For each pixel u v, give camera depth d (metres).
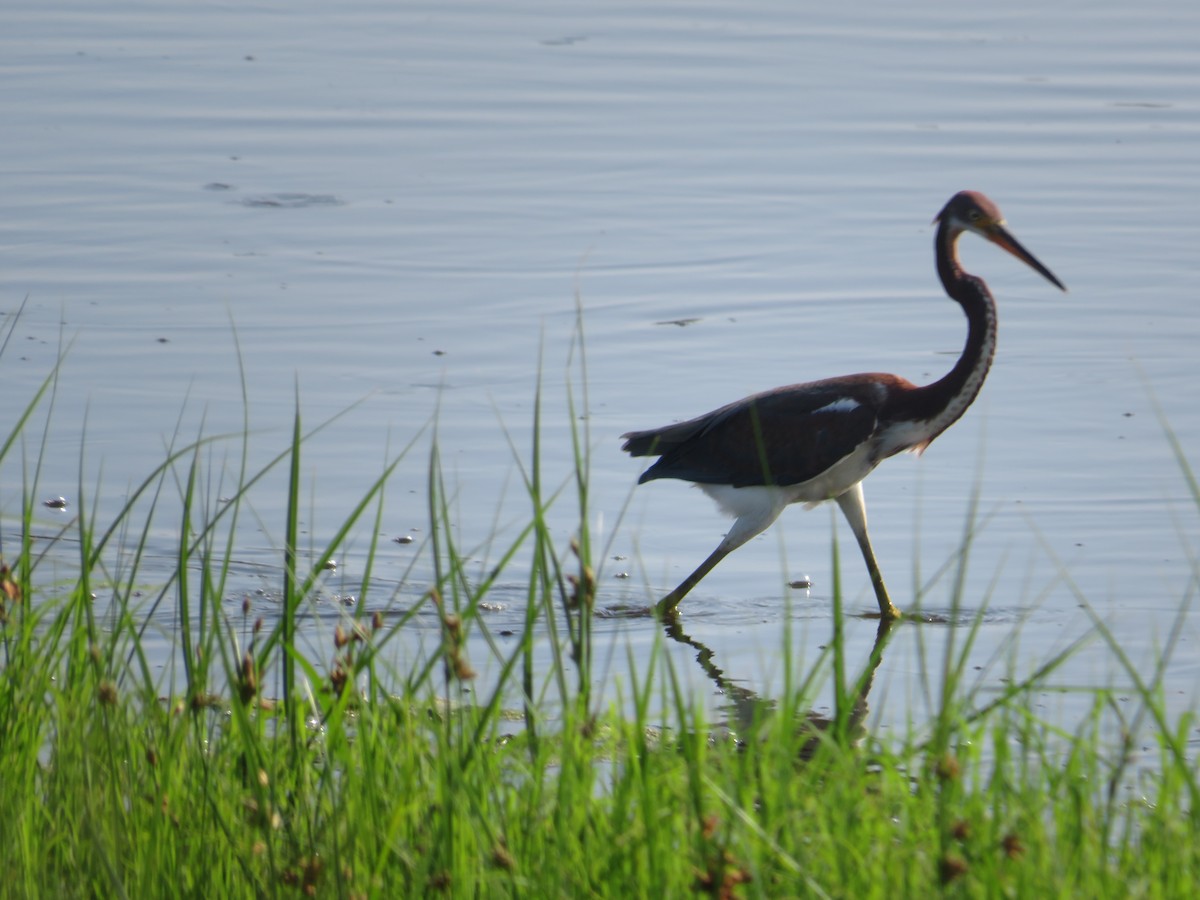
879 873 5.73
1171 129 25.77
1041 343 17.23
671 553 12.98
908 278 19.47
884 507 13.63
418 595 11.76
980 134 25.72
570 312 18.19
